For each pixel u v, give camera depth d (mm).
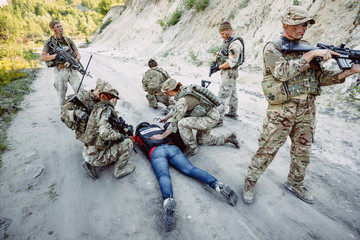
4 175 2881
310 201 2340
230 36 3848
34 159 3240
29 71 10055
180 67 10273
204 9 12797
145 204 2400
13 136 3875
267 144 2105
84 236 2074
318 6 6891
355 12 5762
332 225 2078
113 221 2217
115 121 2633
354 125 3793
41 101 5793
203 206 2336
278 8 8445
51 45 4332
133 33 21656
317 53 1613
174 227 2105
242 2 10234
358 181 2613
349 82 4781
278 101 1915
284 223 2117
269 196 2445
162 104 5578
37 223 2215
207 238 1999
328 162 2973
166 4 19188
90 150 2604
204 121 2951
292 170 2377
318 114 4414
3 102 5395
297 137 2119
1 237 2062
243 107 5164
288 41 1844
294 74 1706
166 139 2965
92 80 8188
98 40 30359
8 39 12273
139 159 3217
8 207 2393
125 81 7988
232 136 3359
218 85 7102
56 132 4070
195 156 3258
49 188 2697
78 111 2633
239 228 2084
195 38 12141
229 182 2715
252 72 7430
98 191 2637
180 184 2654
